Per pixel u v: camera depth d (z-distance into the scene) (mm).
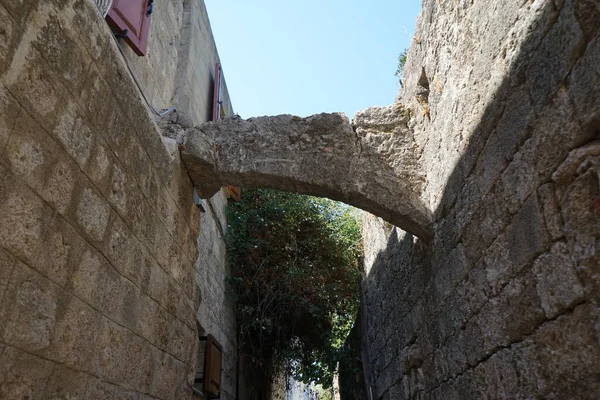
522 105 2207
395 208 3572
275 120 3920
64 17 2047
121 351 2531
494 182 2492
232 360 6992
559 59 1908
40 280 1832
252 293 7586
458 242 3023
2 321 1604
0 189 1621
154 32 4926
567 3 1852
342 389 10242
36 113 1837
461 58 2961
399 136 3836
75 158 2119
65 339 1990
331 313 8406
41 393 1817
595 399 1729
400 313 4785
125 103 2682
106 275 2391
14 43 1715
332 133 3836
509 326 2350
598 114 1685
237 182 3916
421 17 3750
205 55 6871
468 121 2840
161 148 3271
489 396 2613
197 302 4008
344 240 8164
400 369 4812
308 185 3725
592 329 1729
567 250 1866
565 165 1857
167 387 3221
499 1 2439
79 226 2139
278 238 7742
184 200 3785
